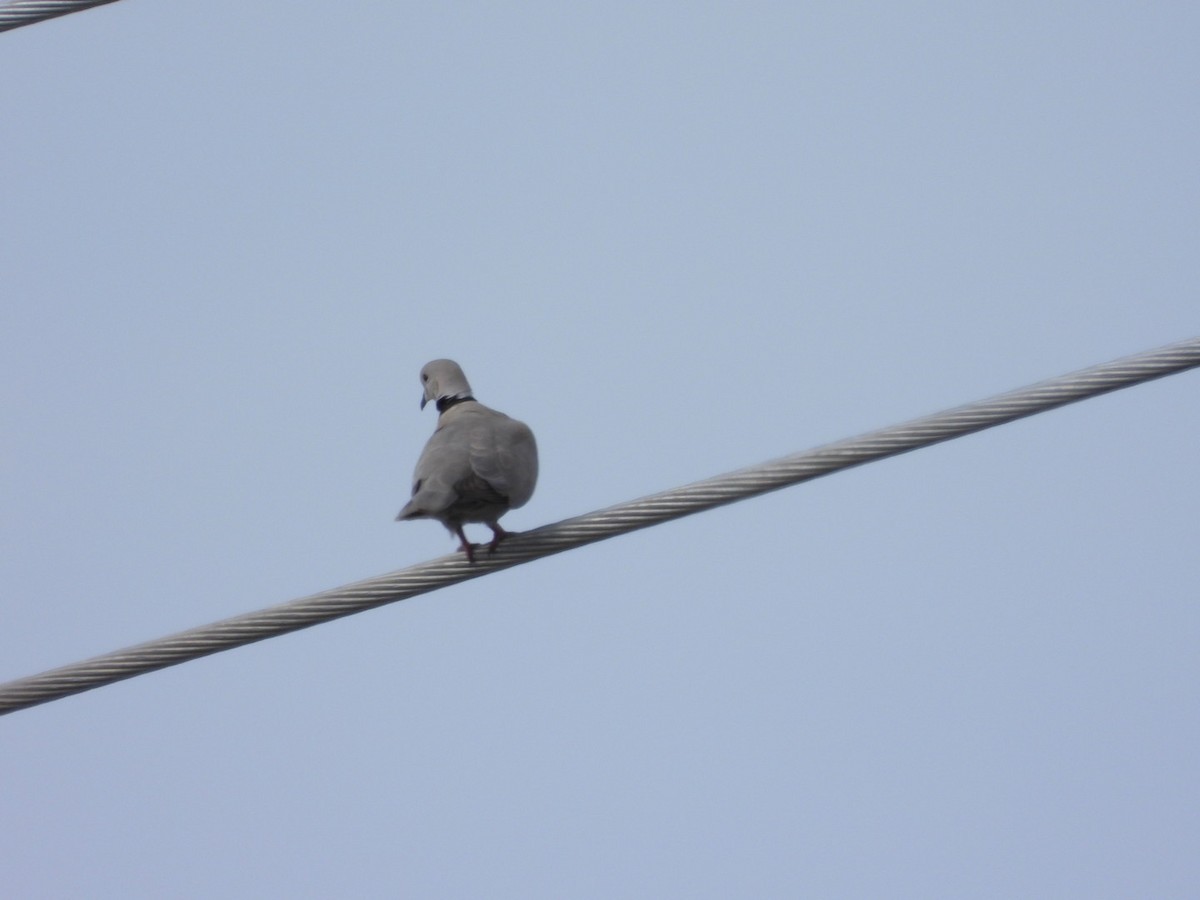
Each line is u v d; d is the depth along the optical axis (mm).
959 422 13406
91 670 13508
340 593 13766
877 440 13484
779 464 13594
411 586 13844
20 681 13508
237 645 13680
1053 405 13289
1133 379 13219
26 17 14789
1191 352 13180
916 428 13453
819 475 13539
